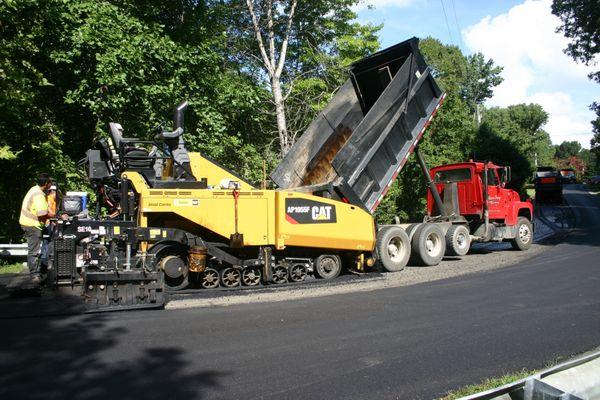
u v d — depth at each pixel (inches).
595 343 230.8
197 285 362.3
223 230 356.2
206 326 253.8
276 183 451.5
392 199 829.8
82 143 573.6
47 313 275.1
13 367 192.2
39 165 505.0
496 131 1364.4
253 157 702.5
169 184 350.3
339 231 401.7
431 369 196.1
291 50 867.4
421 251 483.2
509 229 612.4
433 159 884.0
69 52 509.4
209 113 617.6
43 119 524.4
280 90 768.9
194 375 186.9
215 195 355.3
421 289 362.6
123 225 330.3
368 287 370.6
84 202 416.5
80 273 325.7
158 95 563.8
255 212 368.2
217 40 717.3
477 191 591.8
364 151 433.4
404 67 456.8
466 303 313.3
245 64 812.6
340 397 168.7
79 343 223.1
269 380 183.0
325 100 797.9
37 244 351.9
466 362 204.5
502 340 235.0
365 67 512.1
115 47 528.7
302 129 789.2
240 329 249.3
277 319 269.9
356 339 234.5
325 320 268.7
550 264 488.1
